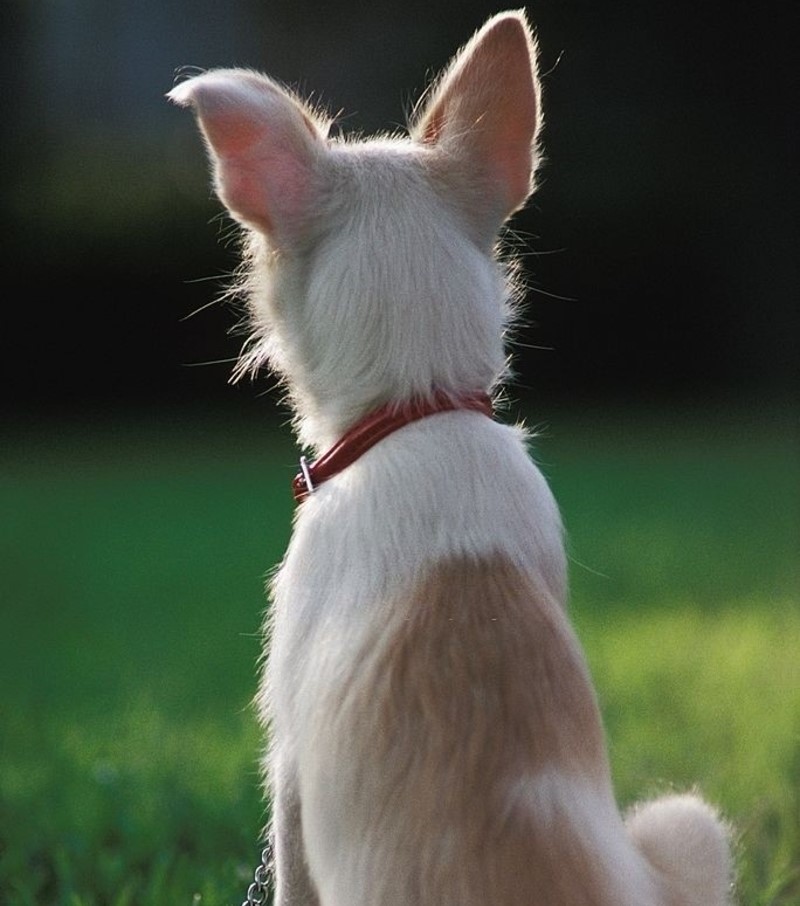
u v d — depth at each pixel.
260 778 9.30
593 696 4.71
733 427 29.98
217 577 17.58
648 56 34.25
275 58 34.22
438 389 4.95
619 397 34.03
